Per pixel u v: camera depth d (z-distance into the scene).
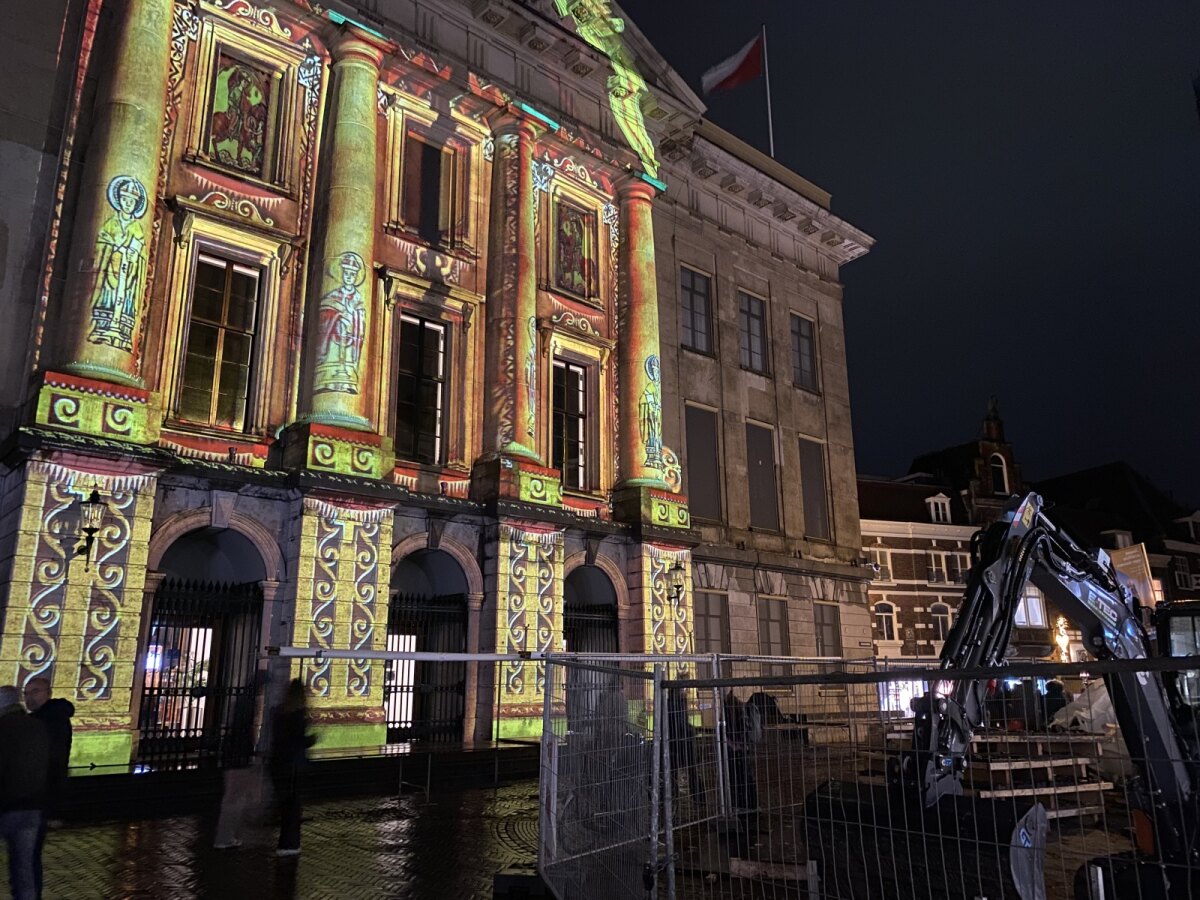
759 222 29.20
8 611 12.66
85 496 13.59
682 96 26.05
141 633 14.05
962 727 6.32
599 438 22.52
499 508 18.44
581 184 23.38
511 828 11.01
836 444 29.52
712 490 25.14
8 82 15.27
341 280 17.38
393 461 17.75
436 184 20.81
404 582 19.47
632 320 23.16
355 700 15.74
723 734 7.34
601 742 6.22
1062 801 7.56
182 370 16.06
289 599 15.55
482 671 17.92
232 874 8.49
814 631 26.61
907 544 37.97
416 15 20.11
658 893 5.70
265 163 17.92
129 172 15.01
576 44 22.42
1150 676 6.54
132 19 15.57
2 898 7.23
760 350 28.16
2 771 6.48
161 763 13.51
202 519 15.09
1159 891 5.79
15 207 14.98
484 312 20.59
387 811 12.21
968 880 5.67
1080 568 7.51
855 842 6.09
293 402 17.25
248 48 17.95
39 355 14.50
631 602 21.17
